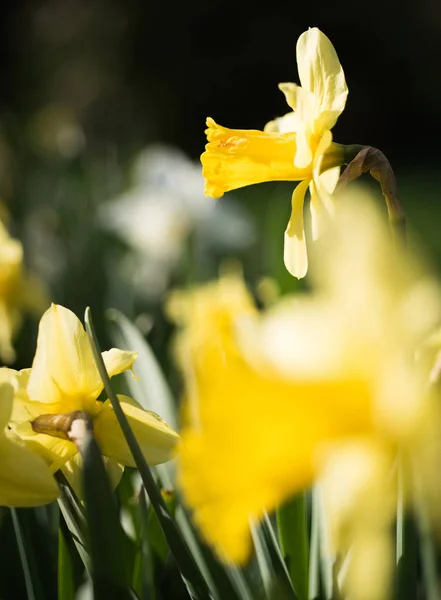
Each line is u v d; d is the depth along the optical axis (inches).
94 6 182.2
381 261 15.9
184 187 57.6
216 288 22.9
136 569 23.2
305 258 23.4
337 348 15.7
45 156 85.0
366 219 16.1
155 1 185.8
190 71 189.5
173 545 20.8
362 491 15.8
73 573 22.4
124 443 21.3
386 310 15.7
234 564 21.7
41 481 20.4
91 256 50.1
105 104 171.5
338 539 16.4
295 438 15.6
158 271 52.6
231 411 15.5
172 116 187.8
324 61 23.0
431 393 15.8
